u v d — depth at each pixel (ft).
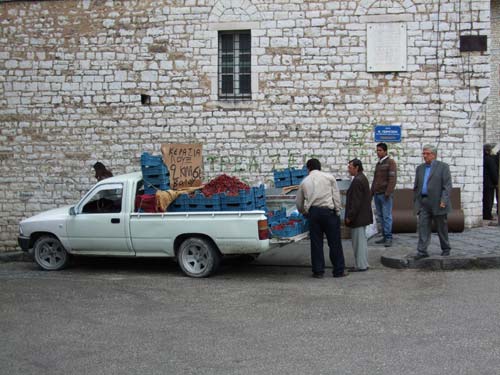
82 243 34.06
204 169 44.96
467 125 42.63
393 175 37.11
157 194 31.89
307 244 41.55
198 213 31.30
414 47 42.80
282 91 44.09
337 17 43.39
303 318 22.72
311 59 43.75
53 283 31.09
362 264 32.12
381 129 43.29
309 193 30.86
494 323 21.18
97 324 22.68
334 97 43.62
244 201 30.89
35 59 46.44
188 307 25.04
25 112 46.65
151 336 20.93
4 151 46.96
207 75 44.78
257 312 23.86
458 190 41.75
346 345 19.25
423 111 42.96
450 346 18.80
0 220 47.11
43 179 46.62
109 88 45.78
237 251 30.89
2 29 46.73
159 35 45.16
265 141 44.37
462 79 42.50
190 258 32.12
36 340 20.77
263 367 17.44
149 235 32.30
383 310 23.53
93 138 46.01
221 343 19.89
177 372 17.28
